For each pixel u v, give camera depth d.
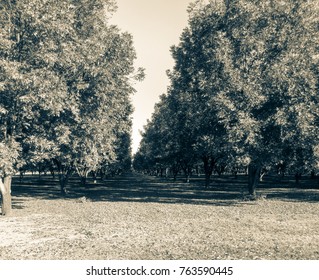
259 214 23.58
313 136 27.78
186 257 12.74
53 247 14.54
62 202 32.75
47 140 24.52
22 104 22.42
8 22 22.41
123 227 19.03
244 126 26.30
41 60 23.38
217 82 29.31
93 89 28.42
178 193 42.59
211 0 33.75
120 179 98.19
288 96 27.78
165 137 61.66
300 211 24.97
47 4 23.12
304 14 29.83
